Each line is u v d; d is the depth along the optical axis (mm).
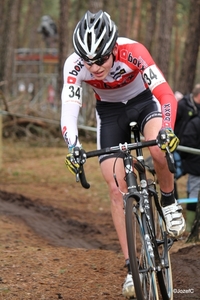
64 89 6445
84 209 14352
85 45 5777
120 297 6473
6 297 6406
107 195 16188
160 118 6500
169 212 6273
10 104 25969
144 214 5598
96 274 7215
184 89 25797
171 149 5438
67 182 17984
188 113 11953
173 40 60812
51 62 42531
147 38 36656
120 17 39031
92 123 25625
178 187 17406
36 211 13242
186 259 7500
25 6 62094
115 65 6328
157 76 6133
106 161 6309
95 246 10266
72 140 6113
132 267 5152
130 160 5789
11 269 7320
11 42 39875
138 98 6633
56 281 6953
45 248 8695
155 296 5445
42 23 46406
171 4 28734
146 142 5566
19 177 18641
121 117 6680
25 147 25109
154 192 6109
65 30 30891
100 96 6699
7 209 12852
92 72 6004
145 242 5496
